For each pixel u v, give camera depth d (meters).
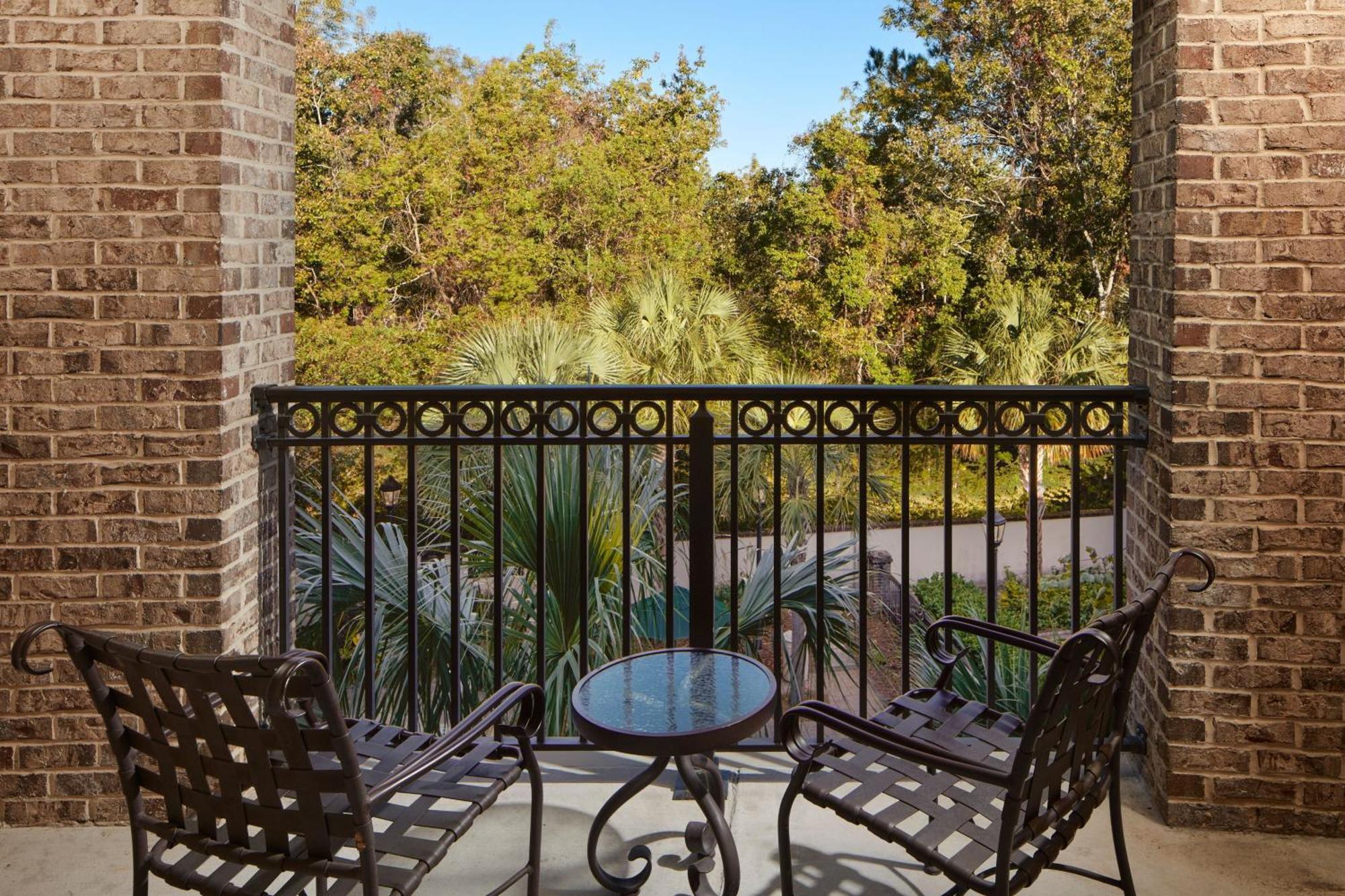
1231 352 2.94
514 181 25.50
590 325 12.25
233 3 3.04
